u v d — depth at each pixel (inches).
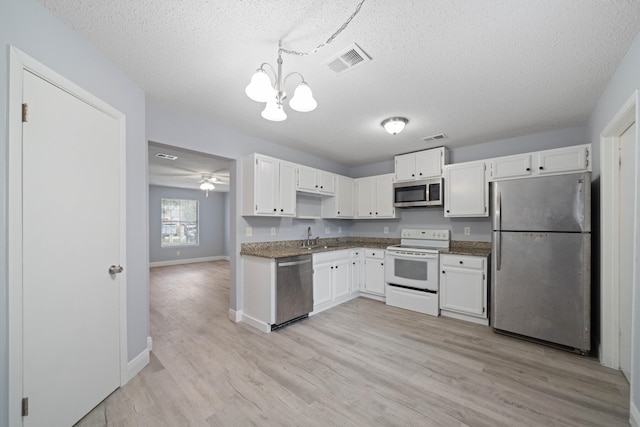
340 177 171.0
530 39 60.3
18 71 47.4
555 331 94.1
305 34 59.6
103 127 68.0
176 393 70.3
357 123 113.7
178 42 62.9
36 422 50.7
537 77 76.6
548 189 96.3
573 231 91.8
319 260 133.6
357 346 97.7
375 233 186.7
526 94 86.9
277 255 111.8
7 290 45.8
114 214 71.4
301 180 142.6
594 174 97.0
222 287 189.3
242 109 100.7
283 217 149.4
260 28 57.9
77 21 56.1
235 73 76.3
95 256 65.2
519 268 101.6
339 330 112.3
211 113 104.3
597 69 72.2
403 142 140.4
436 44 62.4
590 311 90.6
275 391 71.3
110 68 70.6
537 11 51.9
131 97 79.1
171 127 100.7
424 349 95.1
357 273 160.9
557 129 119.3
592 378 76.8
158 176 232.4
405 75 76.0
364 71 73.9
